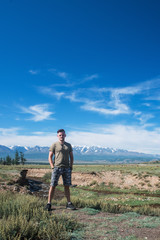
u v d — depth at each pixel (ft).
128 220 19.86
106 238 14.28
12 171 84.38
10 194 30.42
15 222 15.15
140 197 63.57
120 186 93.76
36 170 154.61
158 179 92.12
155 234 15.49
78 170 135.03
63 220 16.98
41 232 14.65
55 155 23.20
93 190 92.53
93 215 21.43
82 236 14.55
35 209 19.89
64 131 23.54
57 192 75.10
